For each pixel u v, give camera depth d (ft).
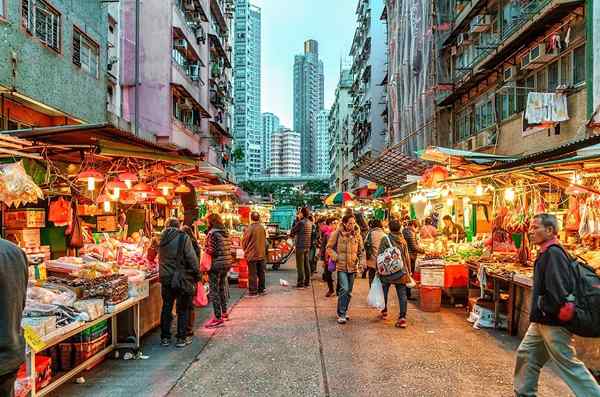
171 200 47.96
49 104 42.78
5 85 36.19
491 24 64.59
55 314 16.80
